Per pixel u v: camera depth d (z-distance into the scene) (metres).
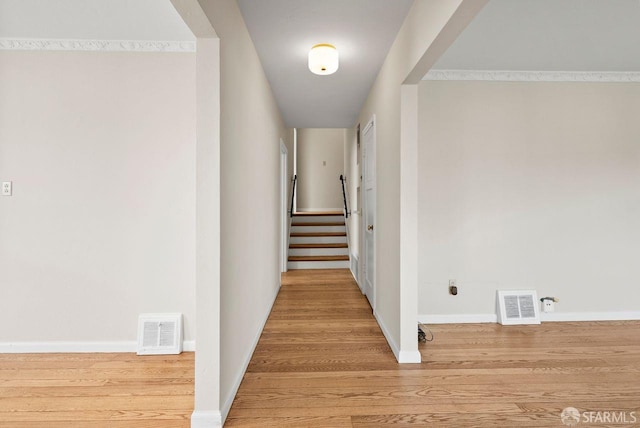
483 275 3.15
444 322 3.13
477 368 2.21
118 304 2.52
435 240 3.13
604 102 3.15
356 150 4.70
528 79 3.13
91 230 2.50
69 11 2.11
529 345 2.59
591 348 2.54
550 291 3.17
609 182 3.16
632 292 3.19
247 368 2.22
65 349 2.49
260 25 2.20
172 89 2.52
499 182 3.14
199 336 1.63
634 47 2.64
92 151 2.49
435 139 3.12
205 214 1.63
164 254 2.53
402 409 1.77
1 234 2.46
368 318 3.24
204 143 1.62
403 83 2.25
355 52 2.58
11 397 1.89
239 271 2.05
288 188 5.78
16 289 2.47
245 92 2.19
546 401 1.84
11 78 2.45
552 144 3.15
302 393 1.92
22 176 2.46
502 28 2.35
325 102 3.78
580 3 2.06
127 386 2.01
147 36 2.42
